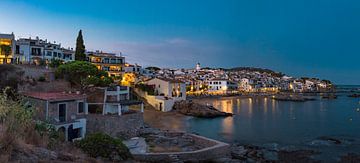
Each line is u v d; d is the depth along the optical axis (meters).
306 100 178.62
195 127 68.88
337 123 78.31
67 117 40.41
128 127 49.44
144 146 40.19
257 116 92.75
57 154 17.64
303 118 88.88
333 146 49.84
